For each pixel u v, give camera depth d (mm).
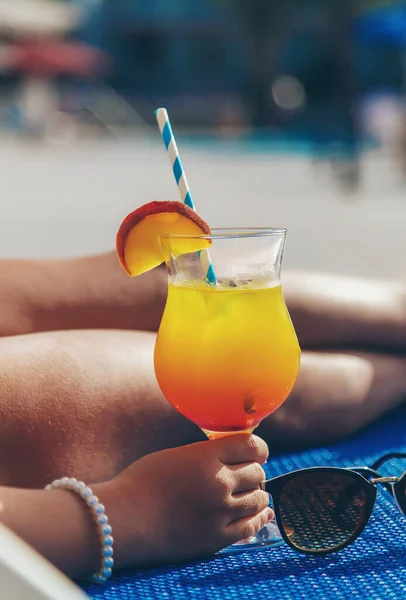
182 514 1589
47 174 16328
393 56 31609
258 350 1538
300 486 1639
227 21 33688
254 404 1562
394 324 2396
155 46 34906
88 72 34062
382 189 14531
